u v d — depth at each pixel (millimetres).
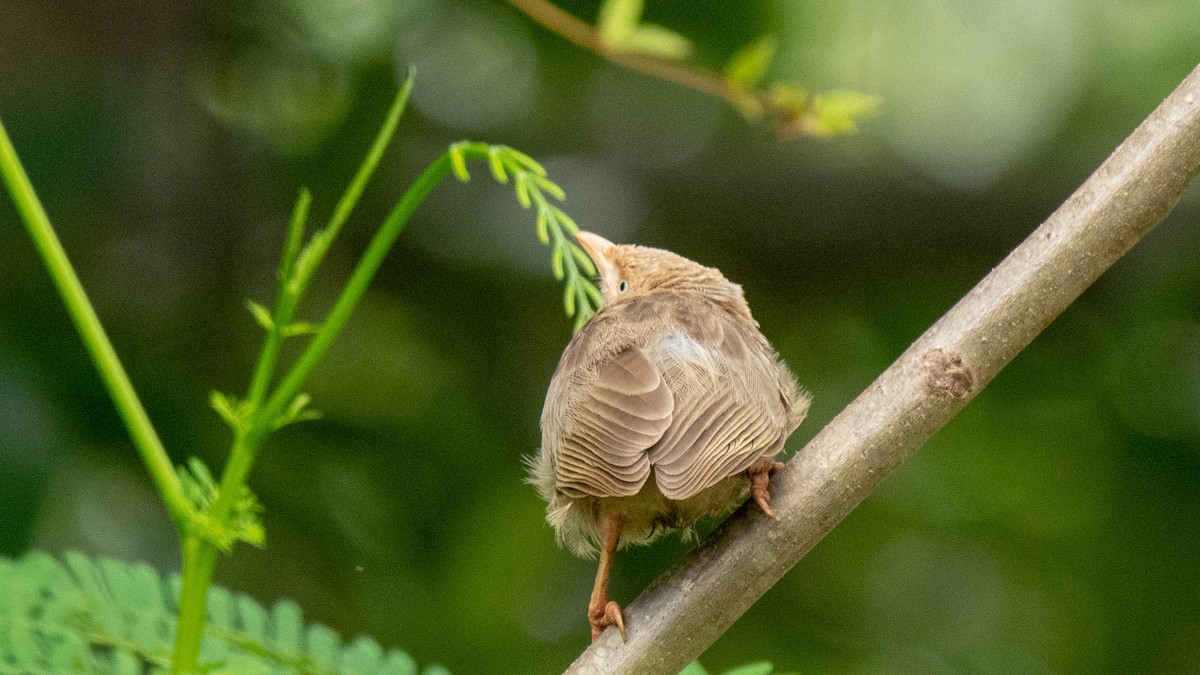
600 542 6621
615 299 8180
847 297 13562
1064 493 12961
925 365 5582
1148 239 12961
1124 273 13062
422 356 12961
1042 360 13250
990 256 13312
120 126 12039
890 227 13273
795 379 7285
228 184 12609
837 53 13000
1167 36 13273
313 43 13273
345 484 11852
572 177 13469
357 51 13391
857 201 13289
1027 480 13062
